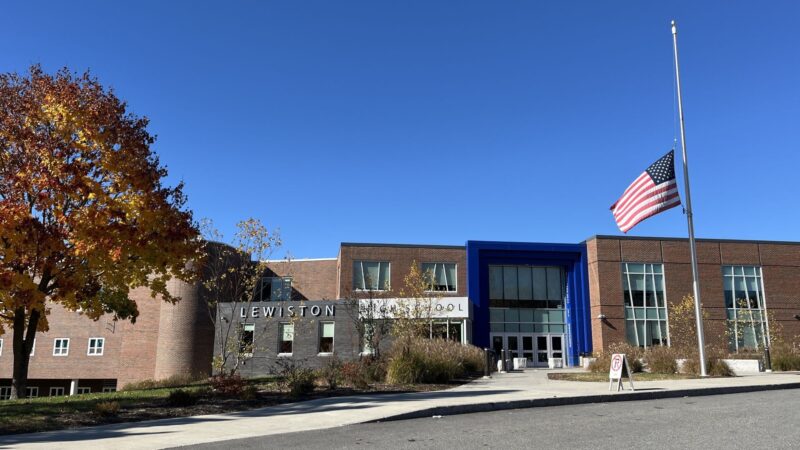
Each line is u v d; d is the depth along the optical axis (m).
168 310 37.19
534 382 19.12
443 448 8.06
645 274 40.62
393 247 40.88
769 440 8.24
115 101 18.12
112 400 13.95
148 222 16.64
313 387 16.16
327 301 33.25
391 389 16.31
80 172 16.19
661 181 21.97
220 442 8.66
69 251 16.36
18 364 18.58
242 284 26.28
